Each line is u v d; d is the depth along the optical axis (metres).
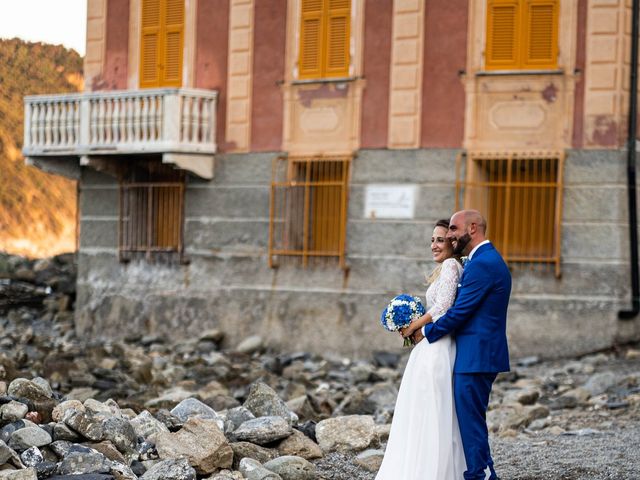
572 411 14.48
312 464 9.62
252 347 21.38
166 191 23.00
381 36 20.73
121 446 9.23
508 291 8.09
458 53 20.08
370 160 20.75
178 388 15.68
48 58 33.72
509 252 19.78
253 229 21.89
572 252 19.28
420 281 20.27
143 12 23.19
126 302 23.38
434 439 7.94
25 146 23.22
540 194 19.61
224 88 22.25
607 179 19.16
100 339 23.59
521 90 19.69
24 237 37.94
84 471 8.57
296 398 13.50
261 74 21.86
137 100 22.03
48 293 26.83
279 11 21.72
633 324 19.03
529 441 11.78
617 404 14.53
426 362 8.03
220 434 9.41
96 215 23.94
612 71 19.20
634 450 10.77
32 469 8.27
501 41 19.88
